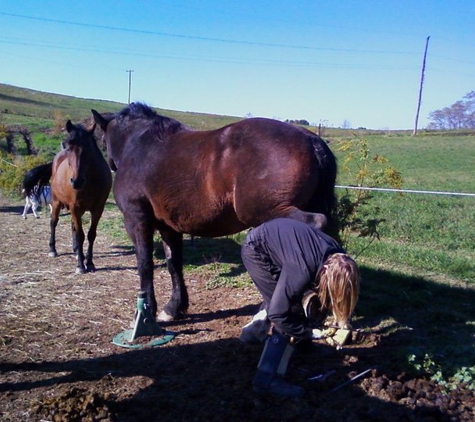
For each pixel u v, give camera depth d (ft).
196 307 20.20
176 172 16.12
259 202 14.15
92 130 25.07
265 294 12.92
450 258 25.81
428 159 106.73
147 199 17.34
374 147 128.47
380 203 45.55
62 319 19.03
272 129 14.48
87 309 20.15
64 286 23.36
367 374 13.65
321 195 14.34
